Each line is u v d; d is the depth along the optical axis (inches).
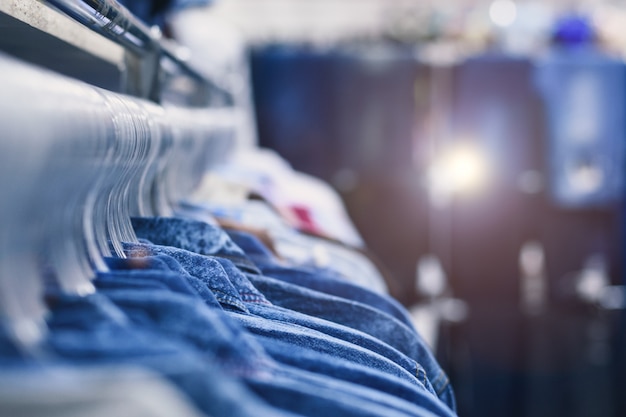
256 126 103.9
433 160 103.3
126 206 27.3
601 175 103.0
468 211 104.7
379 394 19.0
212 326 16.3
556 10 134.0
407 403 19.1
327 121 103.3
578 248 104.6
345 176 103.5
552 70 101.8
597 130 102.7
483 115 102.6
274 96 103.4
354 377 20.2
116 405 11.5
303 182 75.9
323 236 48.0
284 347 20.2
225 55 84.4
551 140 102.3
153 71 38.4
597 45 109.2
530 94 102.2
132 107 24.9
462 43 109.9
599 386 105.3
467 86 102.3
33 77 14.1
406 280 104.1
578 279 104.9
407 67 102.3
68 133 15.3
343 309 30.3
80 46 33.9
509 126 102.7
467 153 103.1
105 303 15.8
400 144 102.9
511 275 105.4
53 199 16.8
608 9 129.2
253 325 23.0
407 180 103.3
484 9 116.0
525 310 105.6
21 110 13.1
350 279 40.5
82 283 18.5
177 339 16.2
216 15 111.8
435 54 103.2
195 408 12.9
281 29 141.9
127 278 18.7
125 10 30.3
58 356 13.3
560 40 109.1
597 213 104.2
